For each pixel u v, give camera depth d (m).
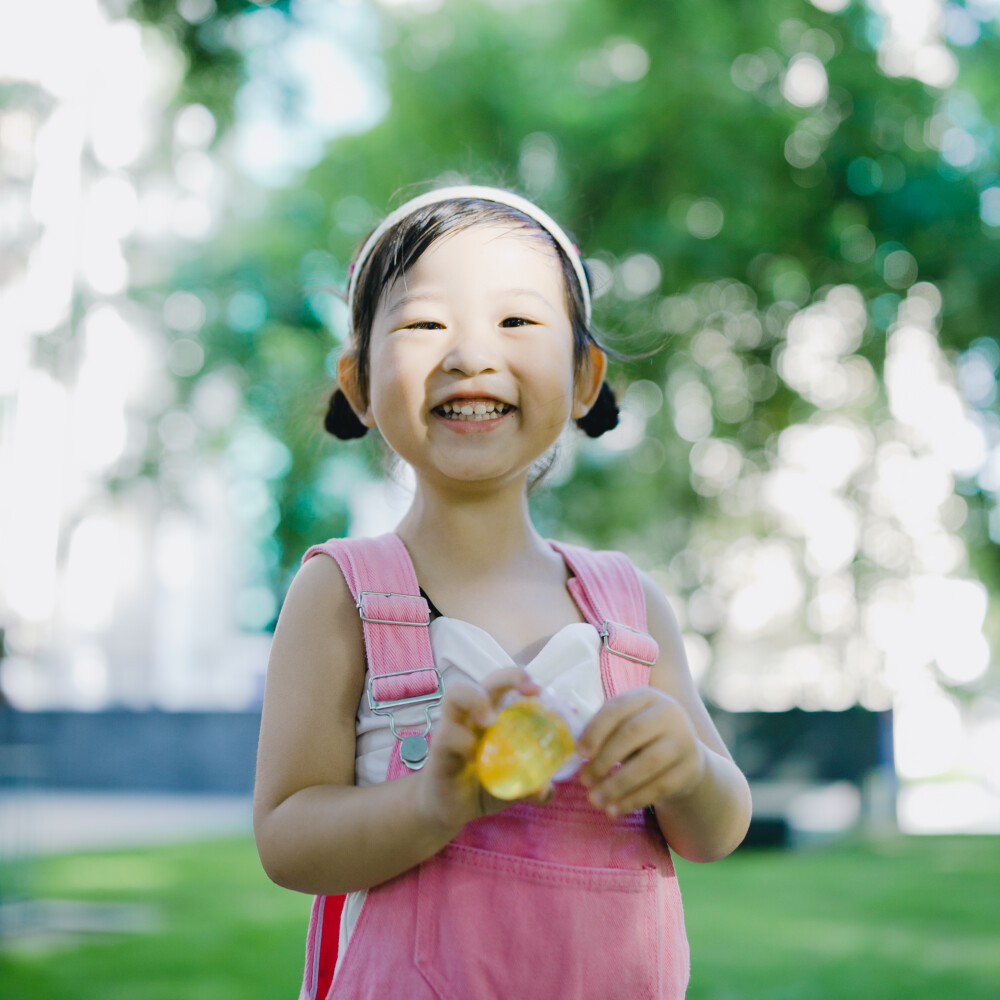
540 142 10.59
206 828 9.90
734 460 11.63
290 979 4.29
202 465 11.66
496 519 1.33
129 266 10.90
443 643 1.23
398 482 1.78
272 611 14.55
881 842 8.89
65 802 12.51
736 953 4.79
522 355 1.29
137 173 10.07
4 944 4.91
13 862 6.65
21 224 9.73
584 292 1.45
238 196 11.52
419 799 1.06
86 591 15.71
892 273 10.48
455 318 1.29
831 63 10.13
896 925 5.43
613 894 1.16
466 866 1.14
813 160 10.21
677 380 11.12
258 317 11.62
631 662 1.32
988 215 10.28
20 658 10.05
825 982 4.26
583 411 1.48
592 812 1.18
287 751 1.21
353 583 1.26
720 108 10.07
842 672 12.37
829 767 10.30
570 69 10.69
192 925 5.37
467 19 11.05
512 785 0.94
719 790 1.20
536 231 1.38
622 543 12.07
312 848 1.12
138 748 13.98
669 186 10.27
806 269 10.52
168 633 16.38
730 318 10.90
